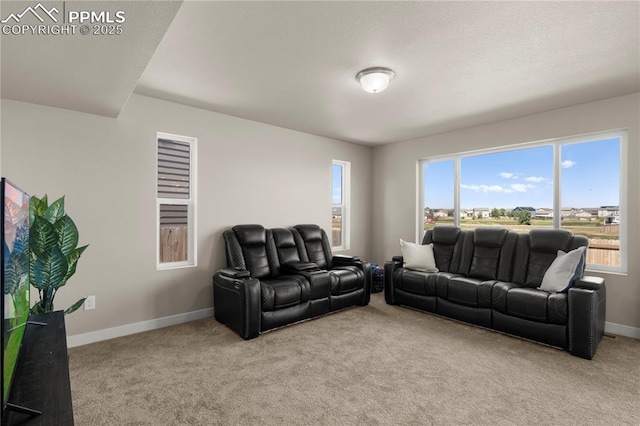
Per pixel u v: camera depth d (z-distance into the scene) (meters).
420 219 5.35
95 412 2.01
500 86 3.13
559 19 2.04
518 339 3.21
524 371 2.56
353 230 5.68
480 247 4.13
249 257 3.91
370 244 5.91
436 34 2.22
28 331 1.53
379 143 5.65
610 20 2.05
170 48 2.40
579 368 2.61
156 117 3.49
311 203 4.99
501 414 2.02
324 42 2.32
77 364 2.64
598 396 2.21
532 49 2.42
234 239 3.88
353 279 4.18
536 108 3.78
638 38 2.26
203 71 2.80
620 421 1.95
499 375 2.49
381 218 5.80
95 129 3.14
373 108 3.78
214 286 3.76
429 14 1.99
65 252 2.50
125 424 1.90
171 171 3.71
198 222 3.81
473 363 2.70
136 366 2.61
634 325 3.32
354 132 4.90
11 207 1.04
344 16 2.01
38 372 1.14
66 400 0.98
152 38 1.85
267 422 1.93
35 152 2.86
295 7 1.92
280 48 2.41
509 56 2.53
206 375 2.47
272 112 3.94
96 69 2.22
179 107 3.65
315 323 3.67
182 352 2.88
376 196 5.87
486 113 3.95
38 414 0.91
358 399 2.17
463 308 3.64
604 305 3.16
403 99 3.48
